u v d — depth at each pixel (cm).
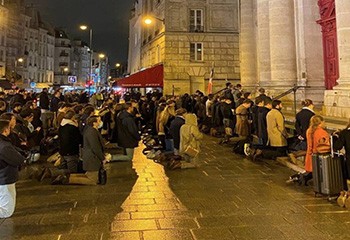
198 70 3334
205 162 1127
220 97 1769
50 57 8631
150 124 1952
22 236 538
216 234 539
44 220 607
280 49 1736
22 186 842
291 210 649
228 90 1744
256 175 938
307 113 993
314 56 1702
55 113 1570
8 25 6366
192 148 1041
